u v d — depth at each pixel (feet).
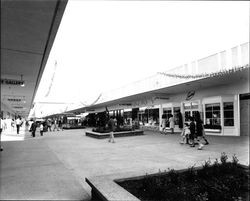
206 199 12.79
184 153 32.19
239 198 13.65
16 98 67.10
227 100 56.03
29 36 16.98
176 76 53.57
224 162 18.49
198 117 38.73
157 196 12.95
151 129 90.38
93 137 63.31
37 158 29.22
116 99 88.63
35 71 29.01
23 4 12.25
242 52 37.22
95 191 13.88
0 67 26.78
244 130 53.83
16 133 86.48
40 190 16.03
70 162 26.50
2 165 24.63
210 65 43.65
